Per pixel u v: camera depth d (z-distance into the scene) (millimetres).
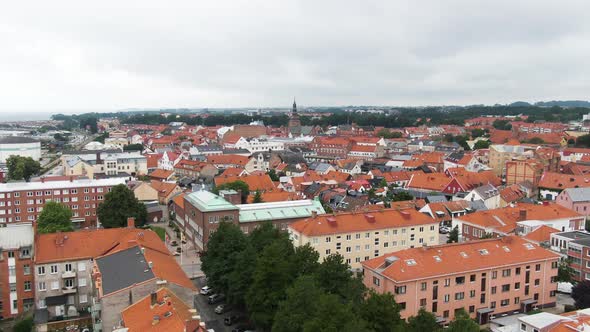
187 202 162000
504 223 144750
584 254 114312
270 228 116438
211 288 110188
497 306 103000
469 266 99938
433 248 103750
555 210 152875
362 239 126875
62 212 146250
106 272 89188
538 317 82062
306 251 97938
